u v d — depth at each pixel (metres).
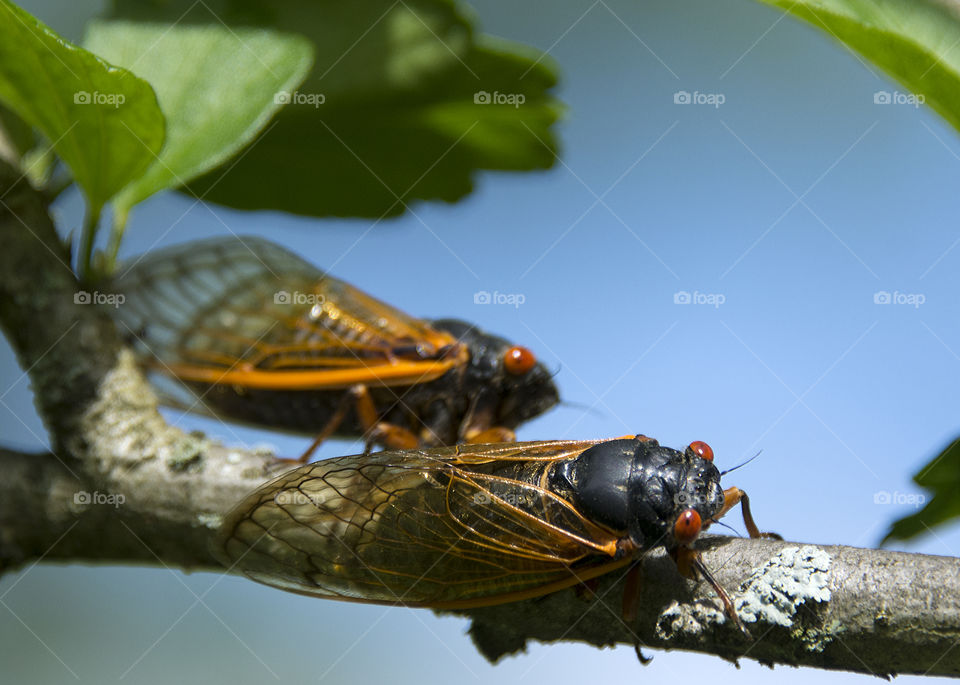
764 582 0.21
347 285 0.25
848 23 0.20
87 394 0.22
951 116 0.21
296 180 0.24
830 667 0.21
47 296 0.22
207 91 0.22
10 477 0.22
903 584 0.20
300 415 0.25
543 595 0.21
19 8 0.20
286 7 0.23
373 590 0.22
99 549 0.22
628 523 0.21
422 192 0.24
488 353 0.25
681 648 0.21
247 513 0.22
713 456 0.23
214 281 0.25
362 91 0.24
